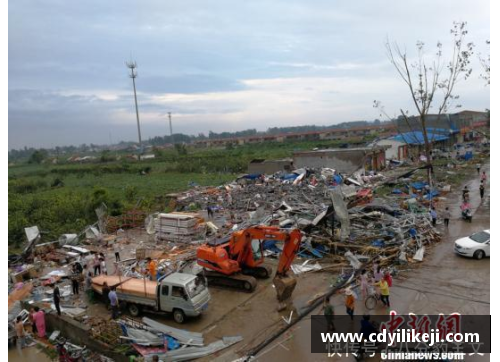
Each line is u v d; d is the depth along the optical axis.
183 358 13.66
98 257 22.53
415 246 22.98
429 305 16.12
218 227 31.14
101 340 14.73
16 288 20.73
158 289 16.44
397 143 63.91
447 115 78.25
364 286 16.78
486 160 59.53
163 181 68.50
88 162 140.50
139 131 121.31
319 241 23.50
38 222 36.25
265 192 42.47
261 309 17.09
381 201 31.84
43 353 15.67
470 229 26.44
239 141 185.38
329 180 45.34
